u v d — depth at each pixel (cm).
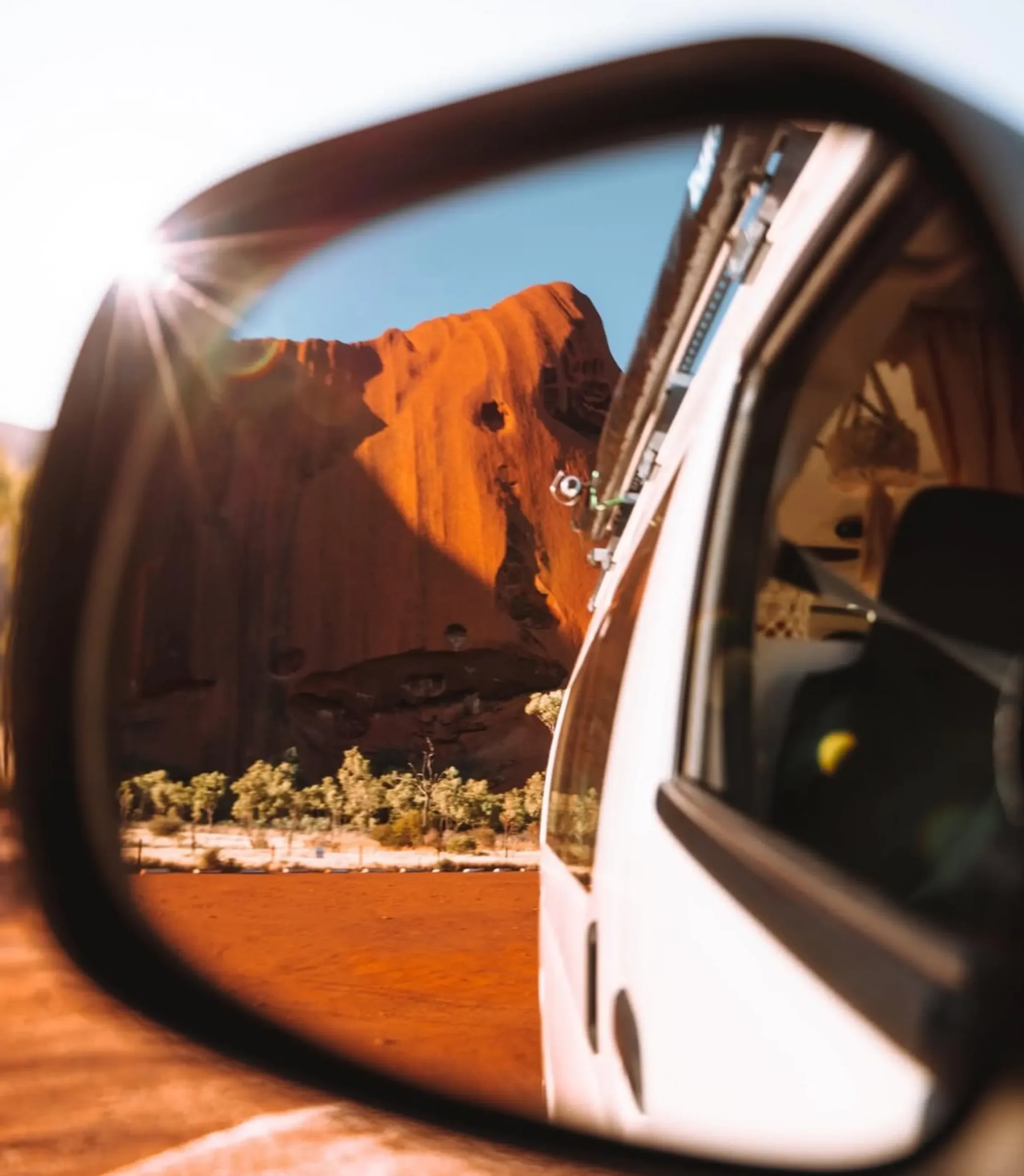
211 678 5509
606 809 218
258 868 3058
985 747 121
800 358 168
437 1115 221
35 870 405
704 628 183
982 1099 74
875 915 97
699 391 228
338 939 1328
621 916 179
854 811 137
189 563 5631
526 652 5784
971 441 143
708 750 170
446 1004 722
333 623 5688
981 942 81
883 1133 82
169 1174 367
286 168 301
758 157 179
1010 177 108
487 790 4500
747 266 191
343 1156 356
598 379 6375
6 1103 460
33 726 408
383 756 5506
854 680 148
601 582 362
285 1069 269
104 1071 500
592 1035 190
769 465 174
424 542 5819
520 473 6003
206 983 382
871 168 136
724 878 138
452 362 6231
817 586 176
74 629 419
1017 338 112
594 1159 176
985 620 129
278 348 5991
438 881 2495
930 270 131
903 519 140
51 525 407
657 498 254
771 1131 102
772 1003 109
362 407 6078
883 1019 86
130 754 5194
